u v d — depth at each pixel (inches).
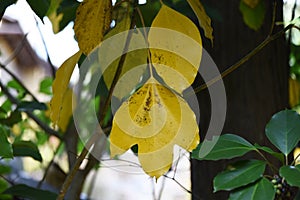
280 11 65.6
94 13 42.8
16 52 82.6
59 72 42.7
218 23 63.4
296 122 49.2
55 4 49.5
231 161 60.2
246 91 62.1
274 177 48.8
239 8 62.8
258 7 60.5
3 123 72.0
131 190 134.8
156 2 54.2
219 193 60.7
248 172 46.1
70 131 71.2
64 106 61.2
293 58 86.0
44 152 98.0
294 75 86.3
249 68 62.6
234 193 45.7
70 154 69.7
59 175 94.7
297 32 84.2
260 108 61.9
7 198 67.4
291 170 45.0
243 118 61.5
